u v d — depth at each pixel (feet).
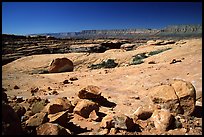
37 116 22.84
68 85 48.96
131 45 193.88
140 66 67.77
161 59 80.84
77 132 23.21
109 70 68.13
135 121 25.50
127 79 52.13
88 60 125.90
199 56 67.41
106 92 41.24
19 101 33.76
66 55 136.05
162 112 25.14
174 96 28.12
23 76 63.52
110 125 23.66
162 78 48.47
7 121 19.08
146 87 42.91
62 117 24.52
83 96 33.65
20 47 206.39
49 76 65.46
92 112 27.37
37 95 39.17
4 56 161.48
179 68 54.70
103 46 214.28
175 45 123.13
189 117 27.09
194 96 28.12
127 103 33.63
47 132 20.59
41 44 245.45
